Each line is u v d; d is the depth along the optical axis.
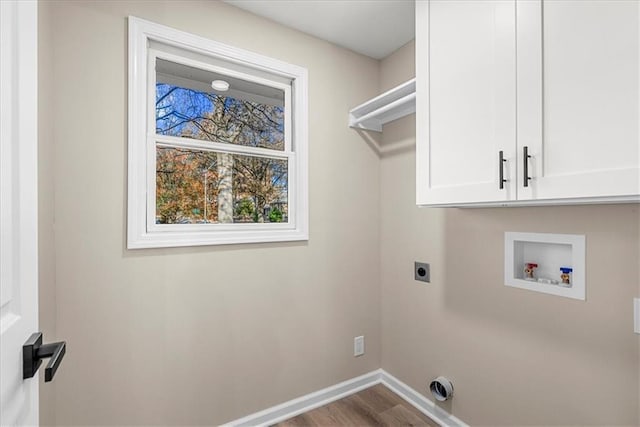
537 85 0.93
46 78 1.07
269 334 1.68
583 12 0.83
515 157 0.98
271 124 1.77
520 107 0.97
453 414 1.61
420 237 1.81
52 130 1.14
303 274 1.79
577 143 0.85
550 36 0.90
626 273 1.02
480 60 1.09
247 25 1.61
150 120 1.40
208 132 1.58
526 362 1.30
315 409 1.79
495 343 1.42
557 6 0.89
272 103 1.78
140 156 1.33
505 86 1.01
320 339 1.85
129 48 1.30
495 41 1.04
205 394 1.49
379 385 2.04
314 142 1.83
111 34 1.27
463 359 1.57
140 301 1.34
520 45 0.97
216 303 1.52
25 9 0.63
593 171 0.81
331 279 1.89
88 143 1.22
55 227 1.16
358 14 1.64
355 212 1.99
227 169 1.63
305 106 1.79
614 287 1.05
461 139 1.16
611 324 1.05
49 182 1.10
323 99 1.87
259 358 1.65
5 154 0.55
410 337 1.87
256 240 1.62
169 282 1.40
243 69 1.65
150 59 1.40
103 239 1.26
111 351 1.27
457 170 1.17
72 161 1.19
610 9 0.79
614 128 0.78
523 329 1.32
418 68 1.34
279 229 1.75
